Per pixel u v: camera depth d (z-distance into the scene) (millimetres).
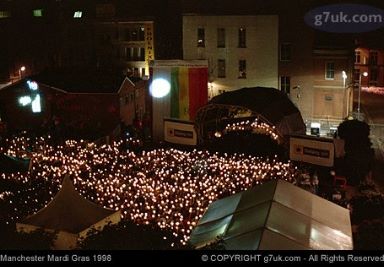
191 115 35062
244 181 24531
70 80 42562
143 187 23500
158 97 35531
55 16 63406
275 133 30016
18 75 62781
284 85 47469
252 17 47188
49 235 11164
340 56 45562
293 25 46344
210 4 48688
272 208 11523
